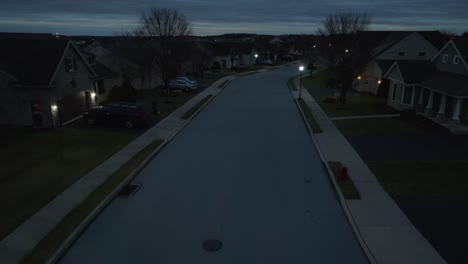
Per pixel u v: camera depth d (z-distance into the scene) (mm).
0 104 23391
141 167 16922
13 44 25109
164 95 39719
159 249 10500
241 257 10148
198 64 58531
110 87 36344
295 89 46594
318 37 65875
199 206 13164
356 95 41375
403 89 29672
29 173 15727
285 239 11070
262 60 95938
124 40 51031
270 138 22609
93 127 24234
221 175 16203
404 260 9906
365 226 11625
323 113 30031
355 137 22250
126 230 11500
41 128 23516
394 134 22766
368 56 34656
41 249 10180
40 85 22547
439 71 28578
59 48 24688
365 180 15289
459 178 15422
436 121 25547
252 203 13445
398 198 13586
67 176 15453
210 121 27547
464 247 10492
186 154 19234
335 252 10430
